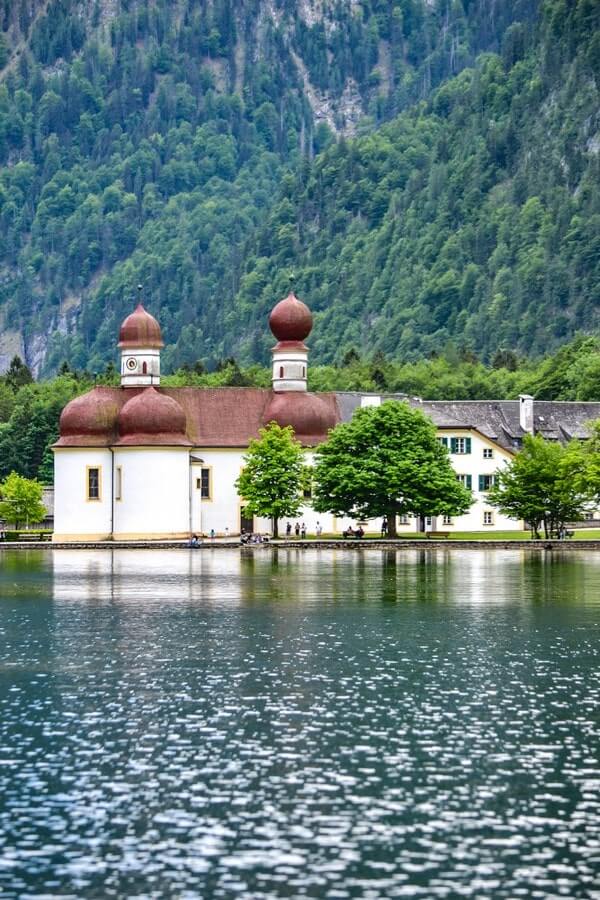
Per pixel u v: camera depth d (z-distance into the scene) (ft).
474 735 269.44
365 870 208.95
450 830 222.48
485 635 382.83
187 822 225.76
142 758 256.11
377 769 249.34
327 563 632.38
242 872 208.33
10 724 279.08
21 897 201.77
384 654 351.05
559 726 275.59
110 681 318.04
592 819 226.58
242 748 261.85
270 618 420.77
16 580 545.85
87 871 209.05
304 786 240.94
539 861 211.82
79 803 233.76
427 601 463.83
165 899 200.85
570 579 541.75
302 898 200.85
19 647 365.81
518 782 242.58
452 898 200.95
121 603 461.37
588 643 367.45
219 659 344.90
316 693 303.89
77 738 268.82
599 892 203.00
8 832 222.28
